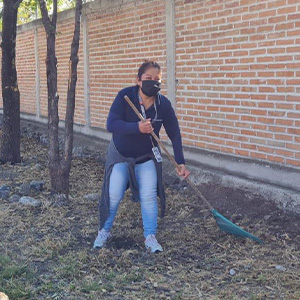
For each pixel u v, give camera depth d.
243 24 6.50
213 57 7.07
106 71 9.81
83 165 9.19
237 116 6.78
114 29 9.38
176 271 4.63
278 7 5.99
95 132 10.45
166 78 8.10
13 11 9.02
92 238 5.56
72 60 6.82
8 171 8.75
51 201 6.83
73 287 4.30
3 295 3.91
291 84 5.94
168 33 7.90
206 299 4.09
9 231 5.73
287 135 6.07
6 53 9.15
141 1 8.49
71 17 10.91
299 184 5.94
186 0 7.46
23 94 14.48
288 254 4.93
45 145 11.52
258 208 6.10
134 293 4.22
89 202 6.85
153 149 5.01
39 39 13.04
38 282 4.45
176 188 7.41
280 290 4.21
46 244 5.26
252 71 6.45
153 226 5.12
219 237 5.48
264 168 6.41
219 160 7.16
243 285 4.34
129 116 4.89
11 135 9.33
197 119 7.54
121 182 5.05
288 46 5.92
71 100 6.96
